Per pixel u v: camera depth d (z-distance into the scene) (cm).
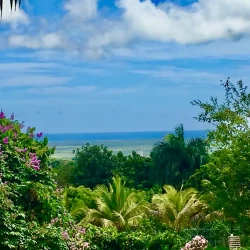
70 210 3897
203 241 1828
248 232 2577
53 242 1638
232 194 2334
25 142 1802
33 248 1598
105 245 2673
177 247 2898
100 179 6250
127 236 2709
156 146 5678
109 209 3872
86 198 4334
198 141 5584
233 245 2755
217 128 2422
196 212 3847
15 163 1714
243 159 2320
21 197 1695
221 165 2381
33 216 1689
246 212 2355
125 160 6494
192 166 5462
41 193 1712
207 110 2445
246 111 2445
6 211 1567
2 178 1678
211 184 2412
